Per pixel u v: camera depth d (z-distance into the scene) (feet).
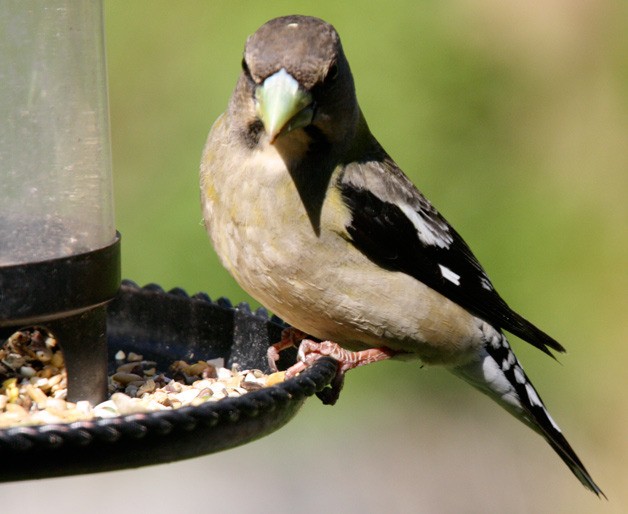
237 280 25.11
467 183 41.09
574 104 42.37
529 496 44.47
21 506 43.93
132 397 22.43
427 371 44.98
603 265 41.52
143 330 25.68
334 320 24.93
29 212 21.33
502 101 41.70
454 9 41.16
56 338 21.26
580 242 41.45
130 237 38.24
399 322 25.35
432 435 45.39
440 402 45.65
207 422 18.54
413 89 40.34
